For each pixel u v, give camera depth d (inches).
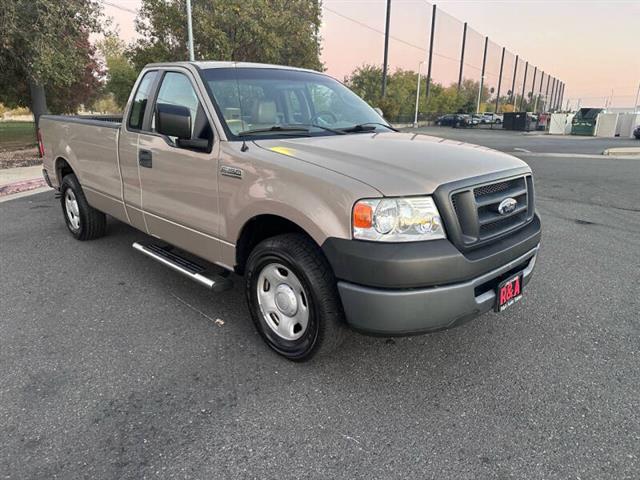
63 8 464.4
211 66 144.3
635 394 109.7
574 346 131.3
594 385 113.3
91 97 888.9
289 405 105.6
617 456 90.4
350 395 109.3
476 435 96.3
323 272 107.5
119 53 1454.2
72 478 84.7
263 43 783.7
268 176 112.6
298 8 890.7
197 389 111.0
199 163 131.8
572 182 407.2
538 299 162.1
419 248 96.3
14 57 477.1
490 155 123.7
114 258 199.0
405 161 109.3
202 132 132.1
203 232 136.6
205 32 732.0
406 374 117.7
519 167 122.0
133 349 128.3
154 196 153.6
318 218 101.9
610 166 520.7
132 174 163.0
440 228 99.3
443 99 2268.7
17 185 354.6
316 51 934.4
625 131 1307.8
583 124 1365.7
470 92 2549.2
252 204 116.0
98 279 176.6
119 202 176.4
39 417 100.7
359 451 91.8
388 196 96.7
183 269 141.8
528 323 144.6
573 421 100.4
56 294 163.2
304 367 120.3
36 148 663.1
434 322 100.0
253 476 85.7
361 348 129.3
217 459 89.6
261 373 117.7
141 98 159.0
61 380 113.8
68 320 144.6
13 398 106.9
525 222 124.0
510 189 117.1
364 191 97.6
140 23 810.2
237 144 124.7
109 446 92.6
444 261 96.9
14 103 754.8
